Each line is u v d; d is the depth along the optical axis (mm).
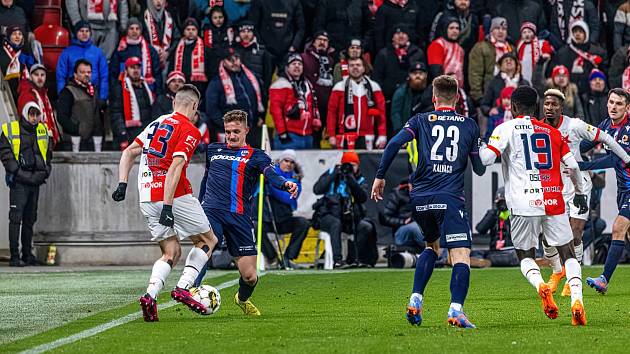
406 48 50125
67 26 52938
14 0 50719
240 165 24141
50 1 52156
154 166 22562
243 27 49062
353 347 17391
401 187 46812
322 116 50000
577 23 51688
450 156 20844
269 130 50062
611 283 34906
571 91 49812
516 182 22203
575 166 22094
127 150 22828
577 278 21562
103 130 50469
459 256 20672
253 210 45000
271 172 23938
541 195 21969
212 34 49844
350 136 48438
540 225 22328
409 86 48906
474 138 21203
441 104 21391
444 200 20641
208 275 40344
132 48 49031
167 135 22406
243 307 24297
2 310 26141
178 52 49156
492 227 46938
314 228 45969
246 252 24062
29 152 46812
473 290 32094
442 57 50188
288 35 50906
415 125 21109
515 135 22125
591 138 26594
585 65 51562
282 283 35781
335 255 45438
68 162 49250
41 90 48000
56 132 49281
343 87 48469
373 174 48000
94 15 50688
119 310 25359
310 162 47688
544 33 51719
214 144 24906
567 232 22062
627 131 30734
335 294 30734
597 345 17703
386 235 47312
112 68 49625
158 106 48719
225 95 48000
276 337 19094
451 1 51344
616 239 30125
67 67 49375
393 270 43844
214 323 21922
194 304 22625
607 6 54500
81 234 49219
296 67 48094
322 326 21203
